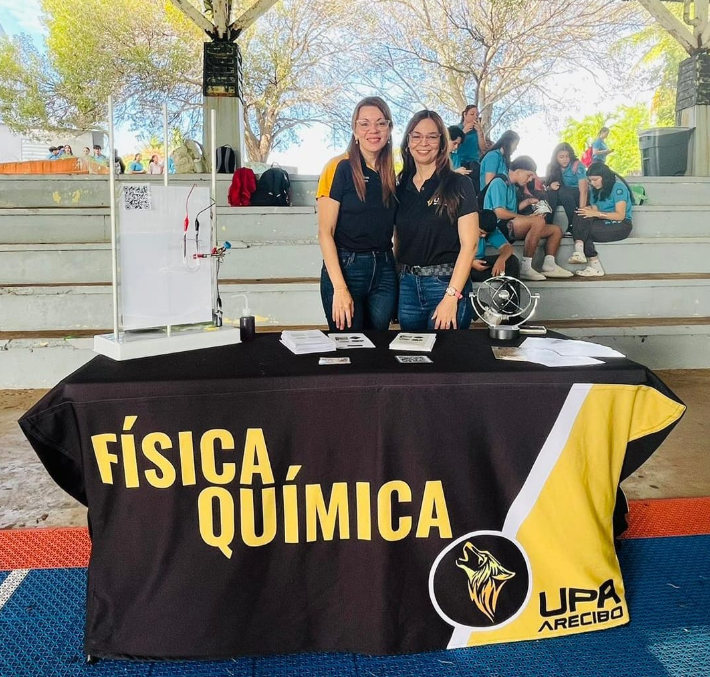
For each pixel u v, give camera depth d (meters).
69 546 1.80
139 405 1.27
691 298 4.10
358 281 2.19
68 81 11.98
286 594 1.35
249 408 1.30
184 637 1.30
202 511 1.31
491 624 1.37
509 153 4.10
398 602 1.35
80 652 1.35
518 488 1.37
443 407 1.34
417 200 2.13
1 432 2.74
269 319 3.83
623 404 1.38
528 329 1.90
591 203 4.41
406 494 1.35
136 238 1.49
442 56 12.33
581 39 11.80
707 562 1.74
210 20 5.82
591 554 1.39
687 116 6.24
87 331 3.55
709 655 1.35
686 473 2.35
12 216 4.40
